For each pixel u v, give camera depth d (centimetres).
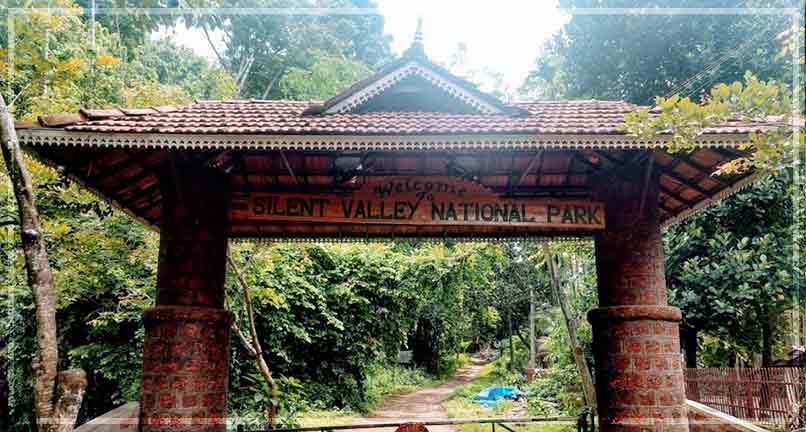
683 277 1183
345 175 735
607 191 734
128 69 1697
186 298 666
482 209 723
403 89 710
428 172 771
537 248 1944
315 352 1625
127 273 1128
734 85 498
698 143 596
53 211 998
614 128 614
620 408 664
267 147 608
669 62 1588
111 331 1256
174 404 629
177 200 686
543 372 1992
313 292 1537
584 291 1427
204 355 653
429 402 2072
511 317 3094
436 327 2714
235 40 2827
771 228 1169
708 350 1482
